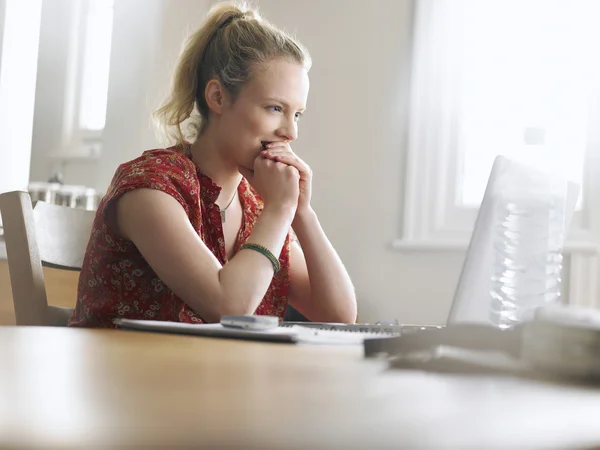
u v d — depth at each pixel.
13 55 3.41
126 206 1.41
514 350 0.59
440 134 3.34
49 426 0.29
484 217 0.98
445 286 3.24
